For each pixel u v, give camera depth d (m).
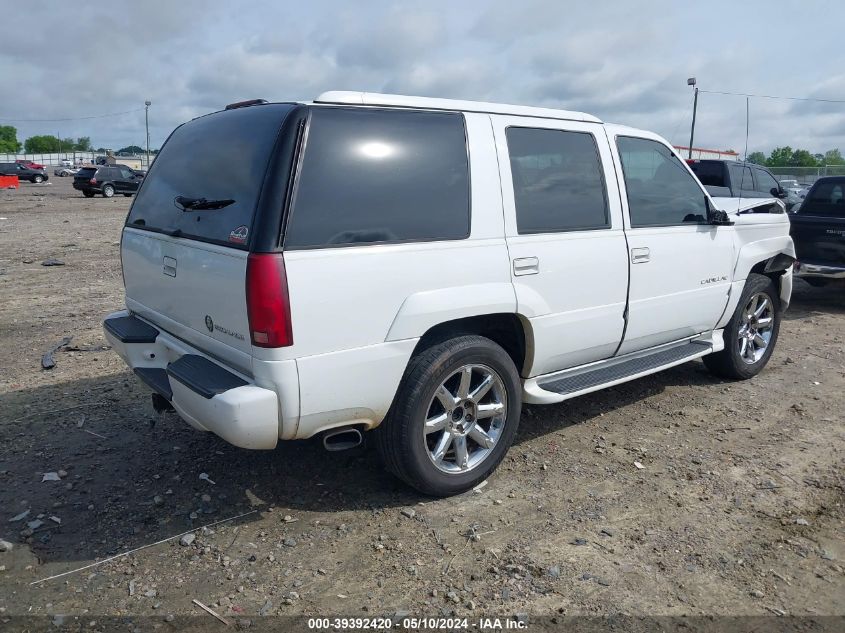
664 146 4.92
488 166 3.75
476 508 3.68
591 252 4.21
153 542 3.34
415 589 3.01
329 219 3.16
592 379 4.40
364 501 3.73
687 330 5.12
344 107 3.34
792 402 5.34
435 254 3.47
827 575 3.15
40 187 43.12
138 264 4.11
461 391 3.70
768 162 39.56
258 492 3.81
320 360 3.13
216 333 3.35
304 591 2.99
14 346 6.57
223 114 3.88
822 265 8.88
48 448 4.33
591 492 3.87
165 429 4.62
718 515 3.64
